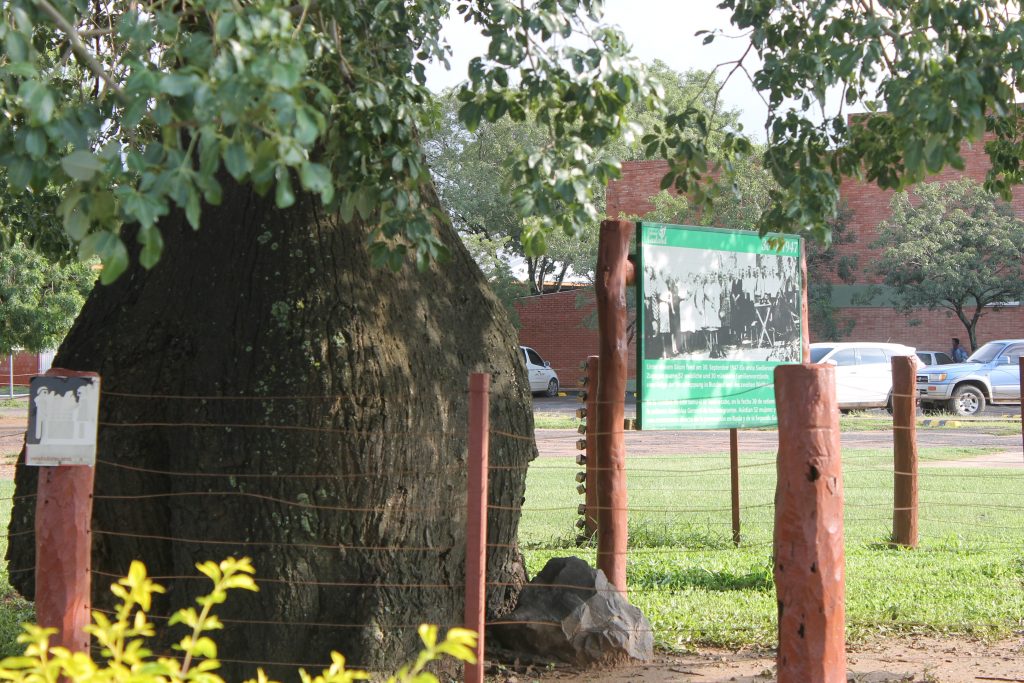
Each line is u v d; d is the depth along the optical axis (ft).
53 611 15.71
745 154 22.94
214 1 12.55
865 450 71.82
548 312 168.45
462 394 23.52
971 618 27.63
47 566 15.72
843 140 21.91
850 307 148.87
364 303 22.27
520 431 25.17
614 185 145.48
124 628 11.00
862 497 50.80
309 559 21.12
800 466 15.48
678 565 34.58
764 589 31.73
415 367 22.54
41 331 101.24
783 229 21.79
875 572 33.45
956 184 132.26
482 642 18.83
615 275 27.50
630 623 24.36
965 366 104.27
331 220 22.79
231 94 11.22
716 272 29.71
